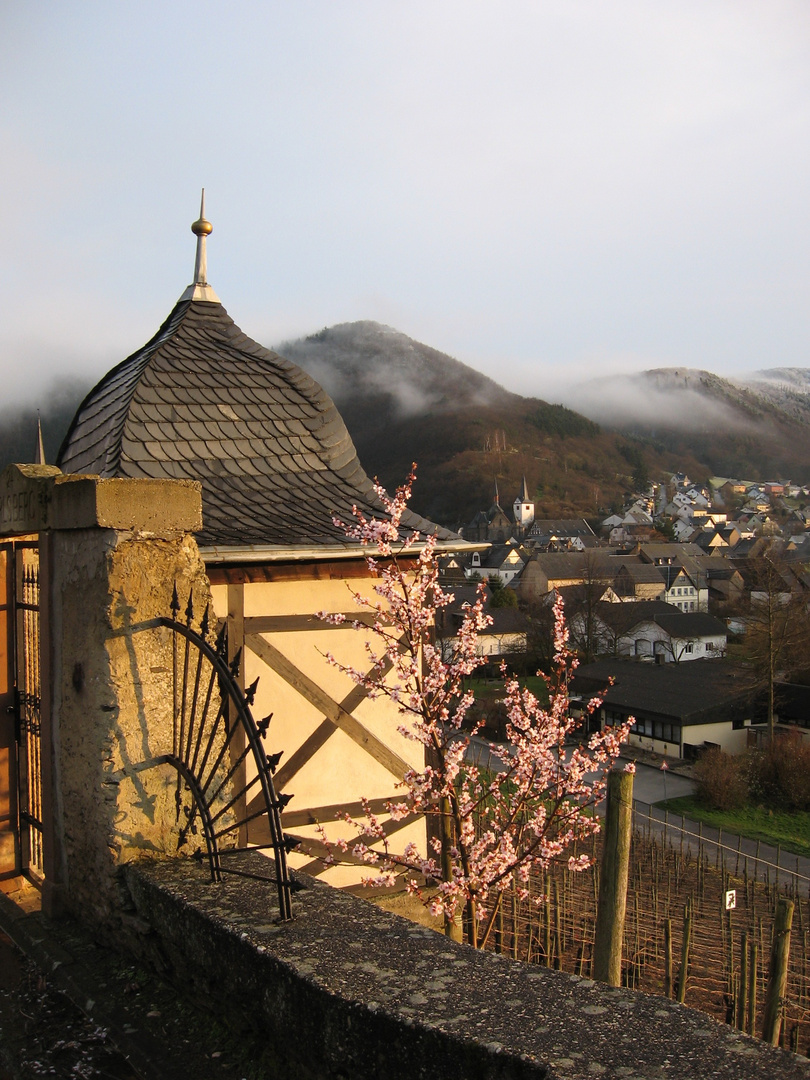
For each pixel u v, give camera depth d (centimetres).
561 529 13362
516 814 681
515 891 684
